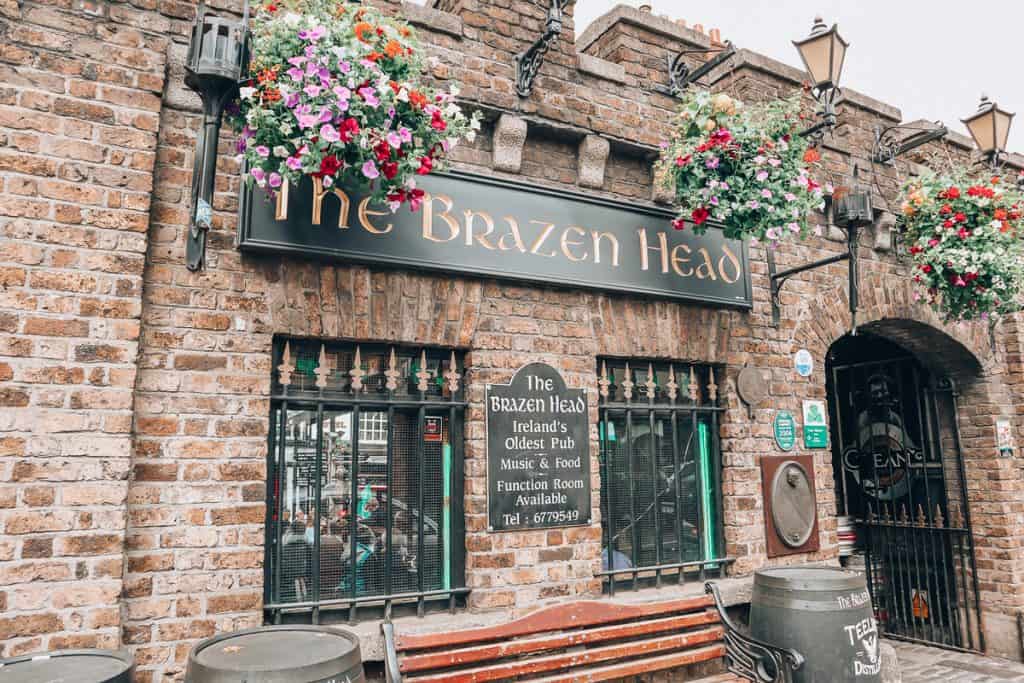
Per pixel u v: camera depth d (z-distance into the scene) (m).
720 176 4.30
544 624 3.82
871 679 4.04
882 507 7.61
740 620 4.80
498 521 4.01
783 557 5.08
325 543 3.73
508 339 4.23
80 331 3.09
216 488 3.38
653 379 4.81
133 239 3.24
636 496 4.68
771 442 5.18
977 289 5.37
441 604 3.94
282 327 3.63
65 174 3.15
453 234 4.07
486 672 3.56
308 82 2.92
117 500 3.06
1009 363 7.08
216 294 3.50
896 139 6.55
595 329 4.56
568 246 4.46
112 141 3.26
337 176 3.14
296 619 3.59
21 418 2.94
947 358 6.96
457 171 4.11
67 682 2.38
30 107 3.13
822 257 5.79
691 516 4.88
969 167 6.76
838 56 4.68
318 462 3.71
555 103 4.55
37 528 2.91
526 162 4.51
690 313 4.96
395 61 3.09
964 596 6.82
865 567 7.35
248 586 3.38
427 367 4.12
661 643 4.08
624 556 4.57
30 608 2.86
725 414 5.05
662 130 5.00
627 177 4.91
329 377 3.84
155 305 3.37
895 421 7.56
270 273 3.63
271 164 3.06
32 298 3.03
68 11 3.27
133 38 3.39
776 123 4.30
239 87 2.98
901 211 5.73
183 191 3.52
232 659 2.62
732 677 4.14
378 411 3.95
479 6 4.42
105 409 3.09
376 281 3.88
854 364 7.77
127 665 2.56
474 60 4.32
